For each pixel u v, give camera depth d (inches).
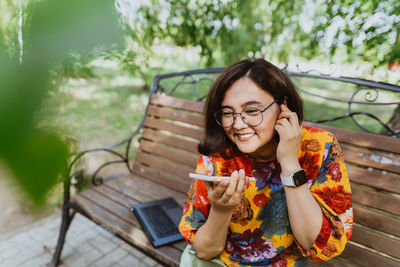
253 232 47.0
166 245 65.2
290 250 47.8
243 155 46.7
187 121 90.2
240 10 138.4
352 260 61.6
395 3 85.7
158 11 112.7
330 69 81.1
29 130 6.0
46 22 6.2
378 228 61.0
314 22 117.3
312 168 43.4
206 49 136.9
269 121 40.8
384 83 74.1
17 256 93.0
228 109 41.1
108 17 6.8
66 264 90.7
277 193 44.8
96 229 106.1
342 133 69.2
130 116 217.9
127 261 92.9
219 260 49.3
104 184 90.9
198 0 127.2
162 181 92.7
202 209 47.0
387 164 62.5
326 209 40.8
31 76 6.2
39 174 5.9
